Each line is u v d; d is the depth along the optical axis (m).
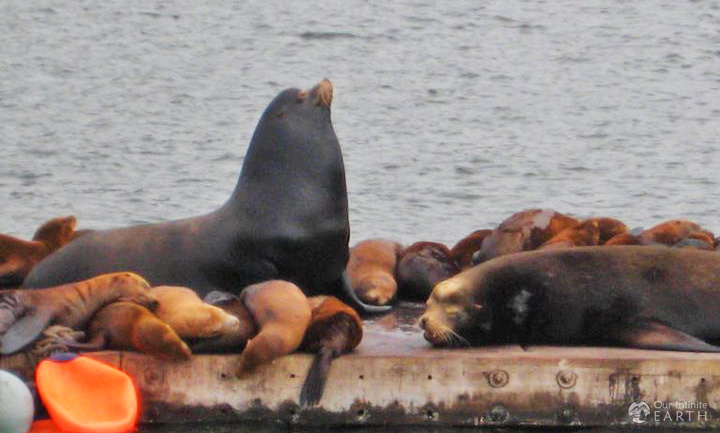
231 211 32.50
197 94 117.06
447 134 95.56
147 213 63.56
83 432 27.06
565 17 171.12
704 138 93.50
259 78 128.62
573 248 30.89
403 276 34.75
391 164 80.44
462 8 178.88
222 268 32.25
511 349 29.36
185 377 28.34
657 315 29.89
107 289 29.20
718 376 28.14
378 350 29.02
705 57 140.62
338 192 32.50
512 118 104.19
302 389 28.19
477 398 28.38
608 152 86.69
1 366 28.20
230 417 28.44
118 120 99.75
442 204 66.69
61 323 28.95
